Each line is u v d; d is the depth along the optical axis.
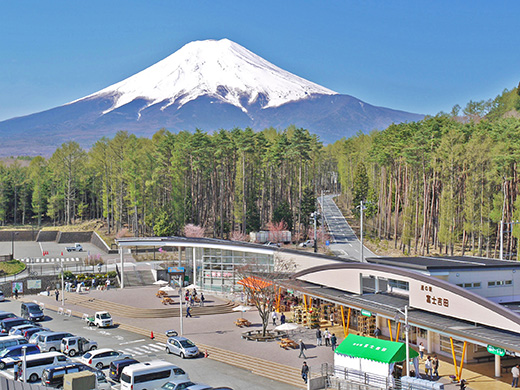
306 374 42.25
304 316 60.91
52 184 176.62
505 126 125.25
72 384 37.03
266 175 175.00
